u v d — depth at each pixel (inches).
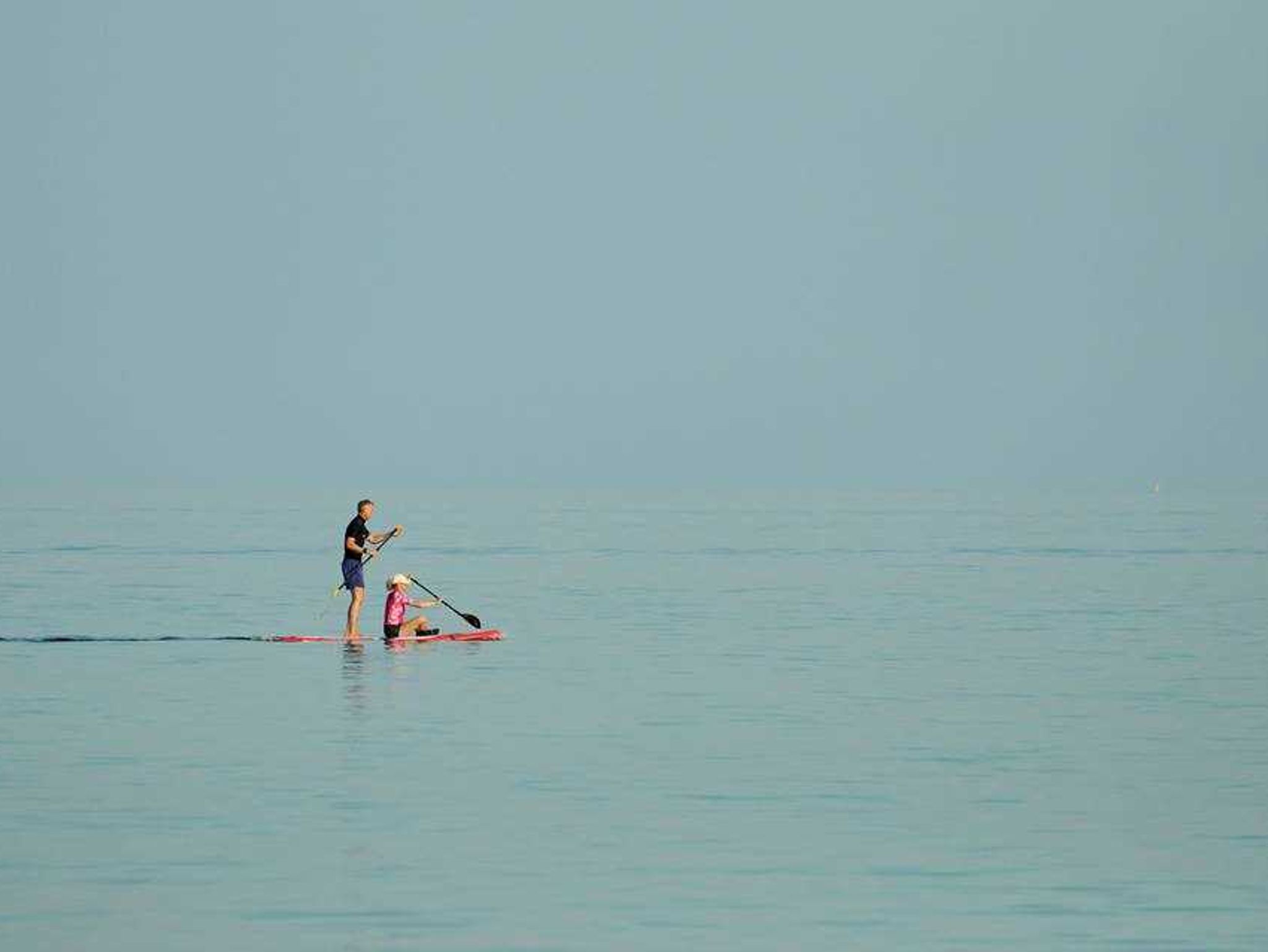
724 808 3267.7
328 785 3442.4
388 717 4239.7
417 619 6008.9
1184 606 7628.0
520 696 4594.0
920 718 4274.1
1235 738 4003.4
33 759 3686.0
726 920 2610.7
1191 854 2970.0
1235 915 2642.7
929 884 2792.8
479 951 2472.9
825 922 2605.8
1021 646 5915.4
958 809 3270.2
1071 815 3225.9
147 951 2461.9
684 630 6456.7
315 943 2502.5
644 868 2866.6
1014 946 2504.9
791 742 3934.5
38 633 6205.7
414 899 2699.3
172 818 3164.4
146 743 3865.7
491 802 3307.1
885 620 6909.5
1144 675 5108.3
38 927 2561.5
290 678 4921.3
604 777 3533.5
